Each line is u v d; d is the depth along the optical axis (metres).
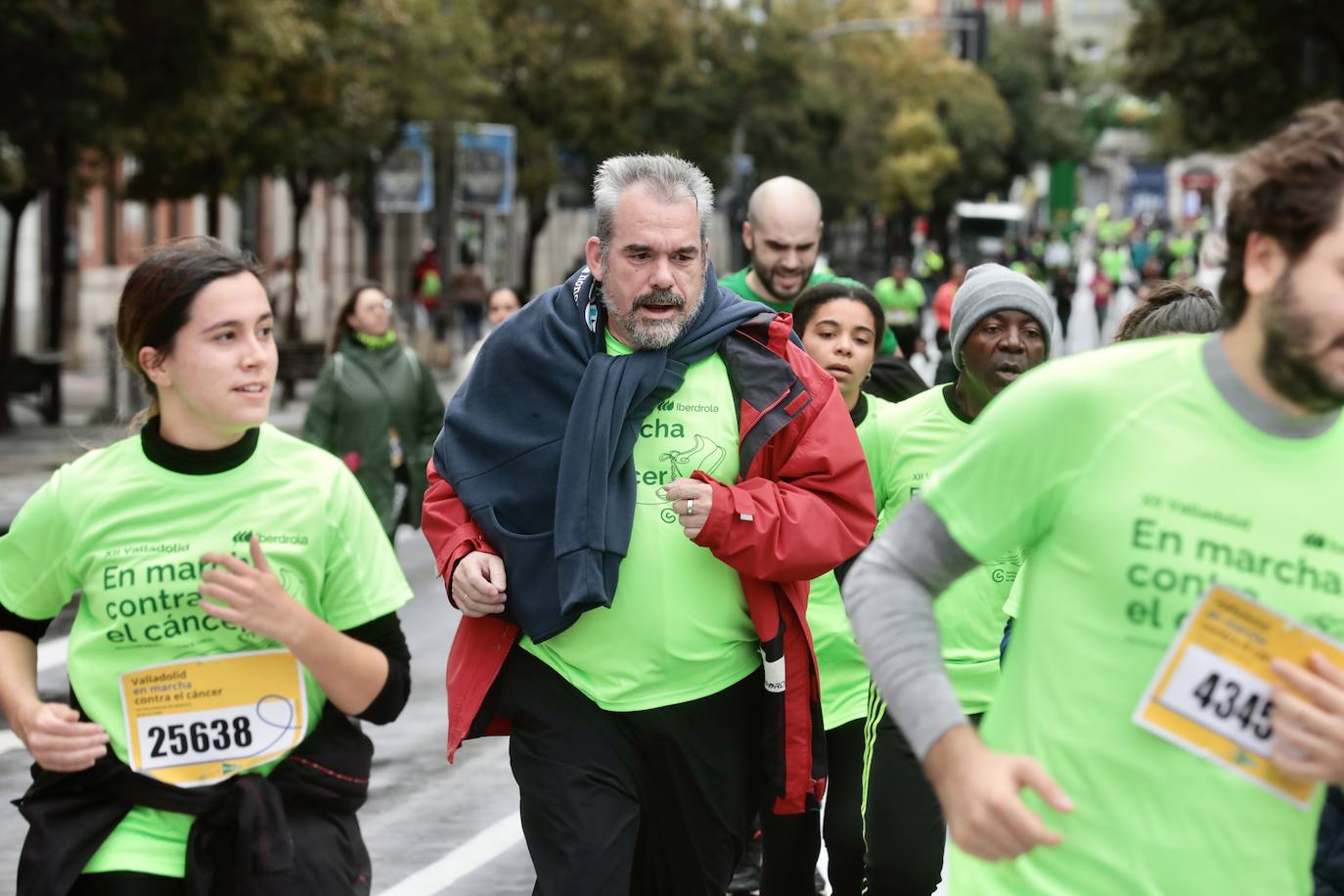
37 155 27.05
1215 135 45.88
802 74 68.38
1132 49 46.00
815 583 7.18
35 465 25.38
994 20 155.00
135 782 4.76
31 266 44.41
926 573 3.71
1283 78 42.47
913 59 99.06
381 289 14.41
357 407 14.13
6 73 25.44
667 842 5.87
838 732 7.20
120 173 44.41
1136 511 3.55
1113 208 188.25
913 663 3.64
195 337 4.69
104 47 25.67
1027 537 3.68
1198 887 3.54
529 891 8.50
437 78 43.50
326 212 64.62
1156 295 6.69
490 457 5.84
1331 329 3.36
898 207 104.69
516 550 5.71
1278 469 3.52
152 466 4.82
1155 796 3.54
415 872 8.79
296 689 4.82
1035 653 3.64
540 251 88.44
